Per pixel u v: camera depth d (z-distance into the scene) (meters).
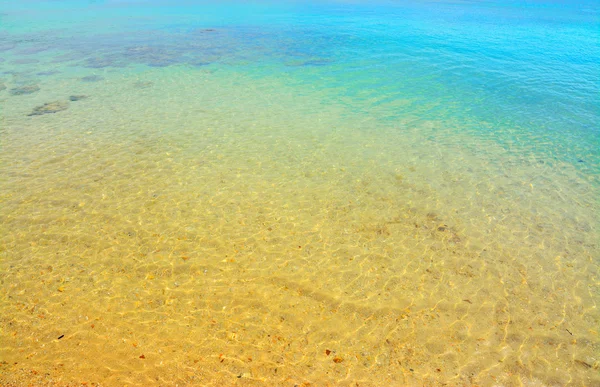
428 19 35.50
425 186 10.01
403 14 38.44
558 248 7.88
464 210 9.05
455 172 10.70
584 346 5.88
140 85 17.95
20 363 5.34
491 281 7.07
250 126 13.63
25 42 26.05
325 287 6.89
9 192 9.43
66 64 21.08
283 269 7.27
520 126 13.80
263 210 8.98
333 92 17.31
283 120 14.20
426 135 13.06
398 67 20.97
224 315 6.28
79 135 12.70
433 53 23.66
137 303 6.45
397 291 6.83
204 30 30.55
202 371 5.34
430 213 8.94
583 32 30.09
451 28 31.27
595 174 10.65
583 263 7.50
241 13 39.22
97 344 5.68
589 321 6.31
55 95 16.52
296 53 23.81
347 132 13.23
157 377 5.23
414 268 7.35
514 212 8.99
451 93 17.16
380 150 11.95
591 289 6.92
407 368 5.49
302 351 5.71
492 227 8.48
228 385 5.17
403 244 7.96
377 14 38.44
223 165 10.94
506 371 5.49
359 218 8.75
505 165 11.11
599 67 20.66
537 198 9.53
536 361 5.63
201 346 5.73
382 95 16.95
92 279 6.91
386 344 5.86
